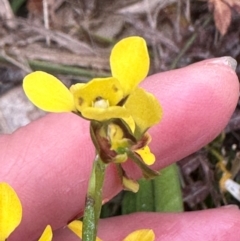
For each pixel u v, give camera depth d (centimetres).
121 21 17
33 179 11
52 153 11
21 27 17
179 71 11
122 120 6
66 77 16
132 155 7
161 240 12
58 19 17
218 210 12
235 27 16
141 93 6
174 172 13
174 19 17
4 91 16
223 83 11
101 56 16
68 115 11
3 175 11
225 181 14
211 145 15
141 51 6
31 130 11
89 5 17
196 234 12
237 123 15
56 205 11
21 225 11
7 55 16
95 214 7
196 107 11
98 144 6
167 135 11
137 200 13
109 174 11
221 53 16
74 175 11
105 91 6
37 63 16
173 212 12
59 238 12
